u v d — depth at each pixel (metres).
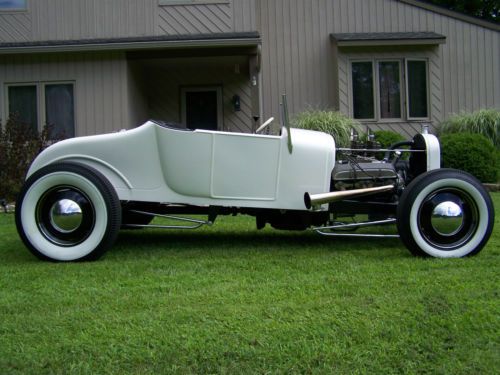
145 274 3.18
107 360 2.02
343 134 9.37
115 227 3.51
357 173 3.87
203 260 3.56
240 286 2.88
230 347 2.10
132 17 9.90
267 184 3.77
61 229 3.52
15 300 2.67
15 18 9.89
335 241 4.31
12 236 4.67
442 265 3.29
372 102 10.82
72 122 9.73
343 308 2.48
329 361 2.02
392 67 10.81
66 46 9.27
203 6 9.91
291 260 3.53
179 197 3.77
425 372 1.97
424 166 4.06
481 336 2.21
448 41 11.27
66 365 1.99
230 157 3.73
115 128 9.62
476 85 11.31
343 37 10.64
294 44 11.33
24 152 7.54
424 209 3.49
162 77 11.26
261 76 11.27
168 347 2.10
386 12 11.31
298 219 4.06
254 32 9.73
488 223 3.48
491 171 8.69
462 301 2.56
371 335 2.20
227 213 4.03
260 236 4.61
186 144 3.70
